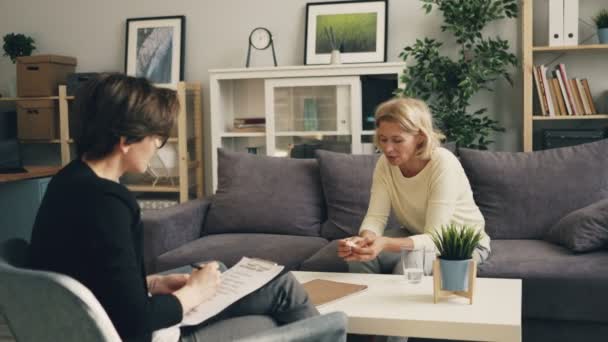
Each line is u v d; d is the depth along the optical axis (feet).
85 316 3.39
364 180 9.89
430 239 7.15
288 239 9.66
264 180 10.34
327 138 12.39
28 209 12.94
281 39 13.70
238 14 13.91
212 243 9.48
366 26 13.06
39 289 3.44
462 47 12.66
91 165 4.17
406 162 7.83
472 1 11.76
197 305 4.96
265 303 5.68
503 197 9.36
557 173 9.27
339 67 12.16
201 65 14.21
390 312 5.57
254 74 12.61
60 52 14.97
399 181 7.98
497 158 9.62
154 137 4.28
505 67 12.64
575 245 8.06
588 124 12.37
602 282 7.52
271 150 12.71
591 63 12.24
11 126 14.83
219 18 14.02
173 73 14.11
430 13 12.88
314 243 9.51
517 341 5.18
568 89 11.60
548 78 12.40
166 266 9.11
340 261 7.98
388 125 7.39
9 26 15.23
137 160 4.28
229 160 10.68
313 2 13.41
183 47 14.07
